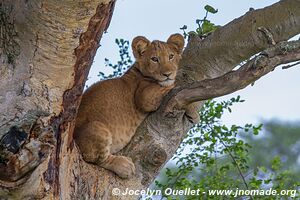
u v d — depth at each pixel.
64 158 10.27
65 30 9.37
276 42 12.62
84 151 11.74
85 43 9.59
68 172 10.66
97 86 13.30
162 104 11.96
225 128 15.70
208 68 12.77
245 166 15.94
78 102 10.09
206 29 13.59
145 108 13.07
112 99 13.09
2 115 9.55
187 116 12.12
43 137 9.01
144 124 12.11
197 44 12.96
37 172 9.16
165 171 16.56
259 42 12.50
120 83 13.48
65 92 9.86
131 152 11.97
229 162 16.78
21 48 9.58
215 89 11.33
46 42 9.48
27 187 9.19
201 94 11.43
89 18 9.34
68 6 9.16
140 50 14.08
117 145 12.82
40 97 9.70
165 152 11.88
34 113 9.38
